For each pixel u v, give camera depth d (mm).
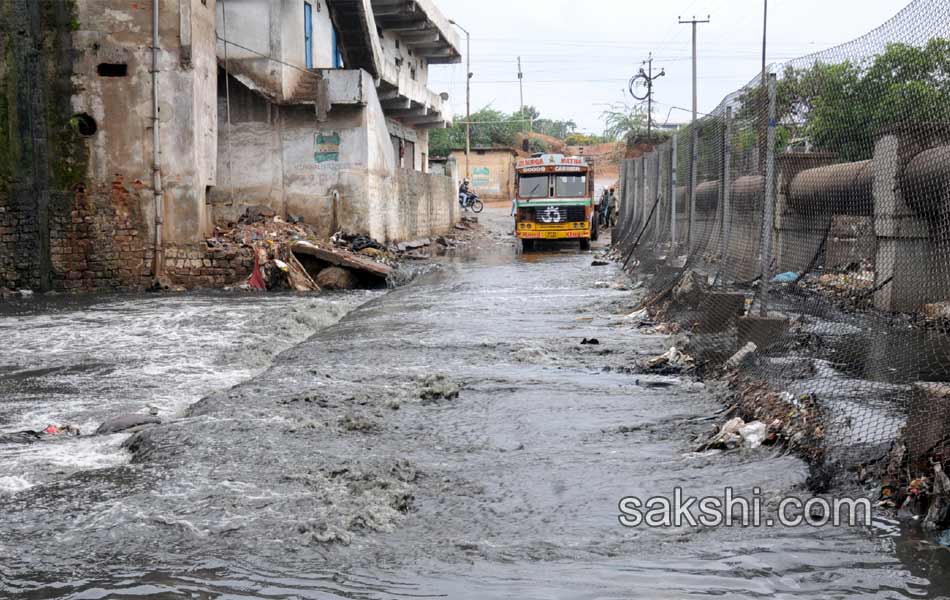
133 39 20281
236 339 12641
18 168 19922
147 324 14430
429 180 34031
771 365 8070
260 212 23828
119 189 20531
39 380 10000
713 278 12797
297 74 23922
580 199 29281
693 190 14516
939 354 7473
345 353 10898
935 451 5078
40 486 5781
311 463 6113
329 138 24062
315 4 25812
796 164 10680
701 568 4312
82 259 20516
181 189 20703
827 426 6098
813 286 9719
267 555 4578
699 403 7785
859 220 9906
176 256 20781
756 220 11336
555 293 16875
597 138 86688
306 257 21094
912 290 8719
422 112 37469
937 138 8109
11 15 19719
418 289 18609
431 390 8227
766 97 10031
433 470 6016
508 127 76812
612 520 4996
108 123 20391
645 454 6297
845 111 8531
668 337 11102
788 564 4320
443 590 4141
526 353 10203
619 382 8766
